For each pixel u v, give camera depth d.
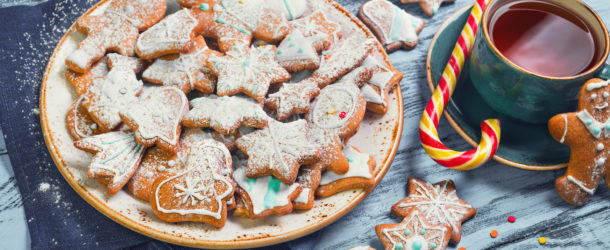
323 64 0.68
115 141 0.63
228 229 0.62
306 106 0.65
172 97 0.65
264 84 0.65
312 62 0.67
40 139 0.67
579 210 0.68
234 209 0.62
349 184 0.63
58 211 0.65
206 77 0.66
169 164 0.63
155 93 0.65
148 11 0.69
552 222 0.67
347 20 0.71
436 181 0.69
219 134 0.65
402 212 0.66
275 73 0.66
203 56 0.67
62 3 0.72
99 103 0.64
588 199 0.66
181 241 0.61
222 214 0.61
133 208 0.62
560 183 0.65
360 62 0.68
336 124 0.65
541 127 0.67
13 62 0.69
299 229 0.62
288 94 0.65
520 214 0.67
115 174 0.62
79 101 0.65
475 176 0.69
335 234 0.66
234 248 0.61
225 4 0.69
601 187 0.68
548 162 0.65
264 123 0.64
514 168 0.69
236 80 0.65
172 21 0.67
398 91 0.68
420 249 0.63
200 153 0.63
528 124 0.67
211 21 0.69
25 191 0.65
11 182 0.67
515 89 0.63
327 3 0.72
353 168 0.64
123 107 0.64
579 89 0.63
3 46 0.70
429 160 0.70
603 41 0.63
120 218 0.61
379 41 0.74
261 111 0.64
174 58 0.67
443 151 0.65
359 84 0.67
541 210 0.68
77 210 0.65
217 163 0.62
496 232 0.67
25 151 0.66
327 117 0.65
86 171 0.63
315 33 0.69
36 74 0.69
